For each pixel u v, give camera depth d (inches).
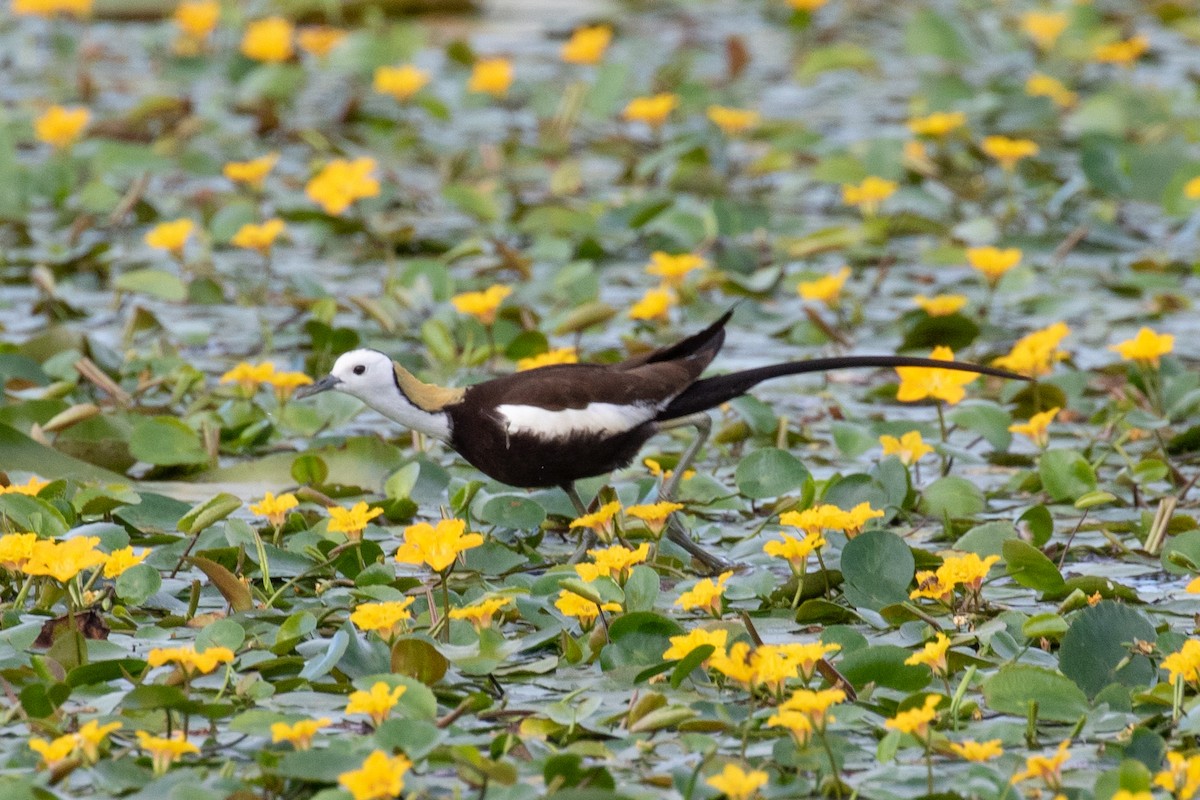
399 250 708.7
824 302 608.4
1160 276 649.6
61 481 402.0
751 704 294.2
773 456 427.5
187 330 575.5
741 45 975.0
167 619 352.2
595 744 293.1
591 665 336.2
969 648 346.0
